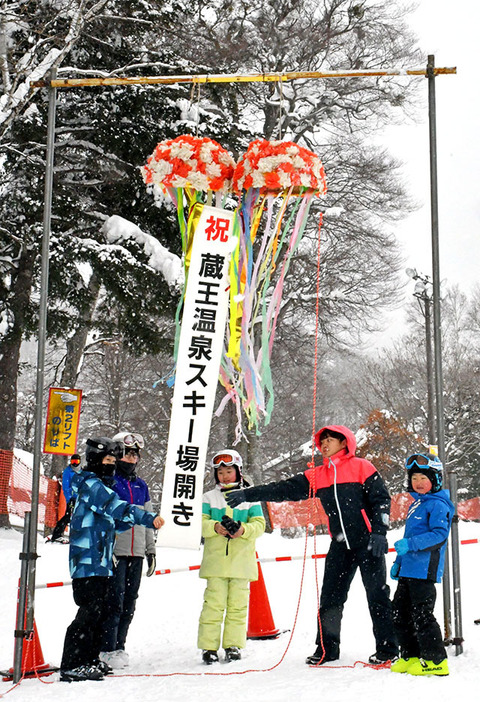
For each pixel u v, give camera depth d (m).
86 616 5.86
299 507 20.38
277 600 9.43
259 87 24.52
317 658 6.04
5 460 17.47
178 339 6.24
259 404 6.33
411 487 5.88
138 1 17.81
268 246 6.53
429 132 6.95
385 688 5.00
